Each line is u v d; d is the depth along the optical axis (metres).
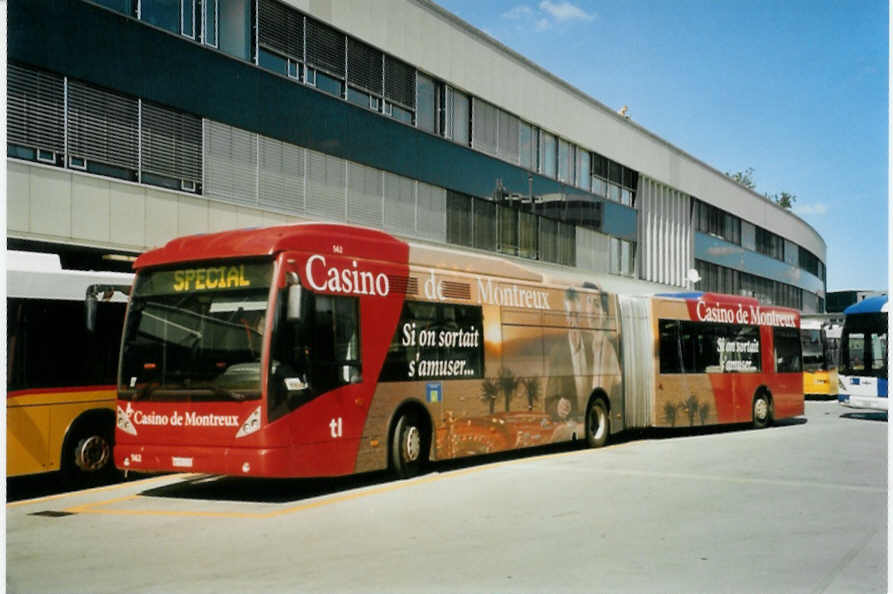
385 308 11.68
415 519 9.09
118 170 17.50
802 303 65.50
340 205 23.06
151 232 18.02
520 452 15.83
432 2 26.45
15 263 11.35
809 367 36.84
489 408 13.59
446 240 27.19
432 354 12.51
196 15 19.25
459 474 12.52
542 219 32.28
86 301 11.05
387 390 11.59
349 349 11.00
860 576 6.78
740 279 52.09
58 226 16.23
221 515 9.48
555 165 33.31
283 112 21.34
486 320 13.73
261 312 10.08
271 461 9.79
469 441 13.12
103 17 17.17
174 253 10.74
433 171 26.56
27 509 10.07
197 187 19.19
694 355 19.81
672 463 13.95
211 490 11.38
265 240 10.26
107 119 17.30
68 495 11.12
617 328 17.52
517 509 9.66
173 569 7.01
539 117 31.97
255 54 20.70
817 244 71.06
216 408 10.03
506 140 30.23
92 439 11.73
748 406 21.45
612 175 37.66
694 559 7.29
